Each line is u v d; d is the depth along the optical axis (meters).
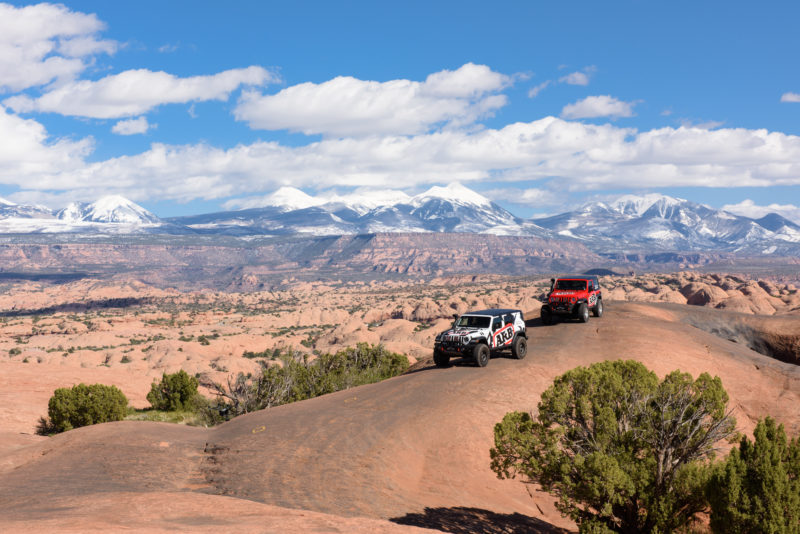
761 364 22.22
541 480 11.86
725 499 9.12
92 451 15.34
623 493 10.84
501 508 12.79
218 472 13.59
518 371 20.72
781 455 8.92
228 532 7.93
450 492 13.20
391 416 17.11
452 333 21.91
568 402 11.98
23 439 20.58
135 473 13.41
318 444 15.14
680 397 11.59
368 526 8.99
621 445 11.39
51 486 12.25
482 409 17.36
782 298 100.62
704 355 22.88
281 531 8.22
